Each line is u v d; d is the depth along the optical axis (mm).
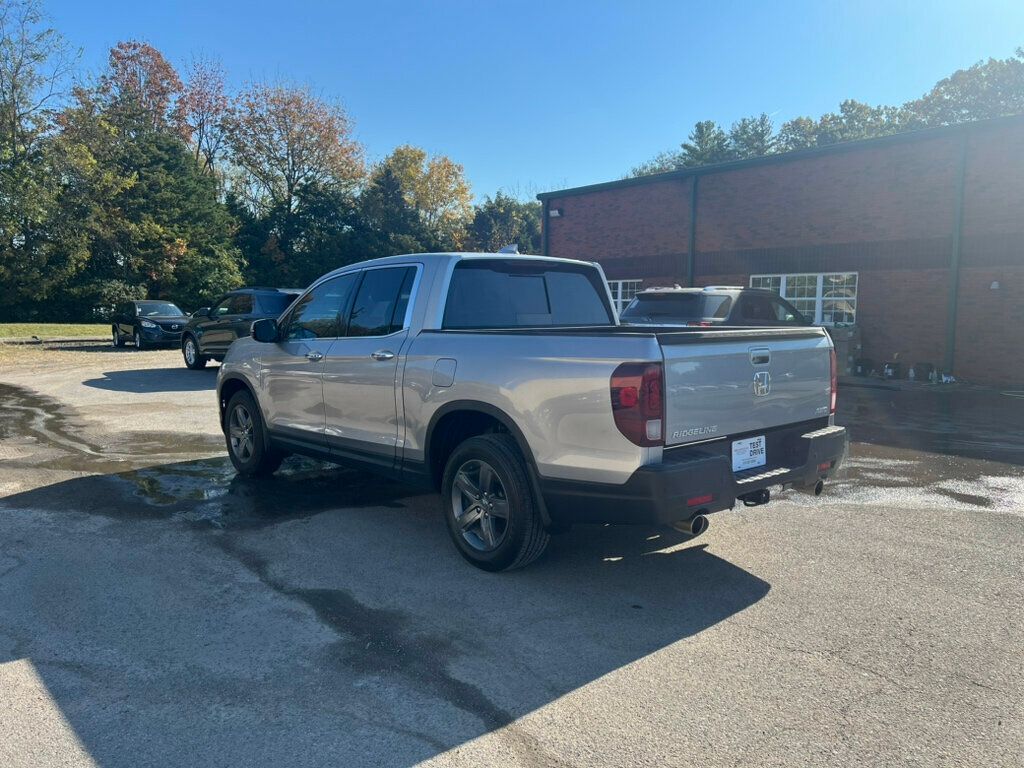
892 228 16656
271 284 48406
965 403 12484
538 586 4227
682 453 3857
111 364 17422
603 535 5172
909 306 16516
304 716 2896
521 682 3162
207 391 12656
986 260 15203
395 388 4895
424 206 60781
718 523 5488
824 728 2820
